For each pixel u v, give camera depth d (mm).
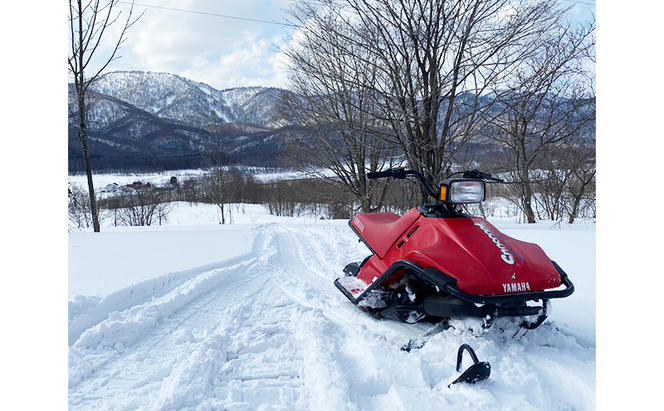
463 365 2445
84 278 4570
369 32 7102
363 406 2145
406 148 7137
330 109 10133
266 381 2441
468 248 2750
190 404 2178
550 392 2244
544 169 14398
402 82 7203
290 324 3412
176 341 3096
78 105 9656
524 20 6695
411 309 3129
